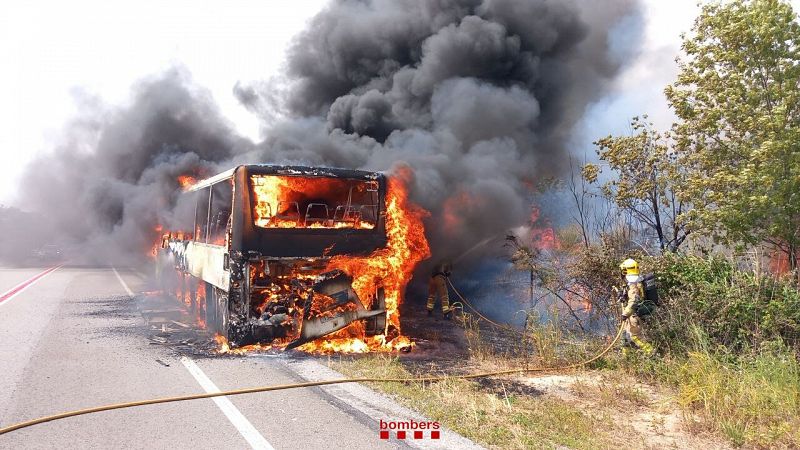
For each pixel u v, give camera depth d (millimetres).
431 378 6246
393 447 4137
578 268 7828
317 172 8195
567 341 7355
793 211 6359
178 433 4406
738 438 4332
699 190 7020
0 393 5445
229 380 6074
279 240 7918
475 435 4398
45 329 8992
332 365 6793
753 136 6742
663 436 4520
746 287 6234
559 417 4883
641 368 6230
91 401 5234
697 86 7215
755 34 6582
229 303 7730
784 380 5020
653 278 6738
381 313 8203
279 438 4301
